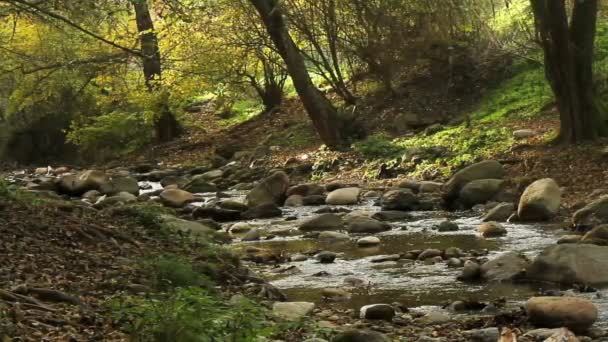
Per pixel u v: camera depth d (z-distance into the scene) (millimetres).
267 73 29516
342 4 24422
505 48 25016
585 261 9820
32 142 32688
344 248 13055
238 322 5844
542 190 14539
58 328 6457
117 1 12586
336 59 25547
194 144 28781
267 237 14359
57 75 27500
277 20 23031
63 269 9039
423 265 11406
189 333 5434
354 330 7086
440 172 19203
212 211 16844
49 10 11734
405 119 23609
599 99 18656
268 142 26062
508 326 8047
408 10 24250
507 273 10188
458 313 8797
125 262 9781
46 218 11273
